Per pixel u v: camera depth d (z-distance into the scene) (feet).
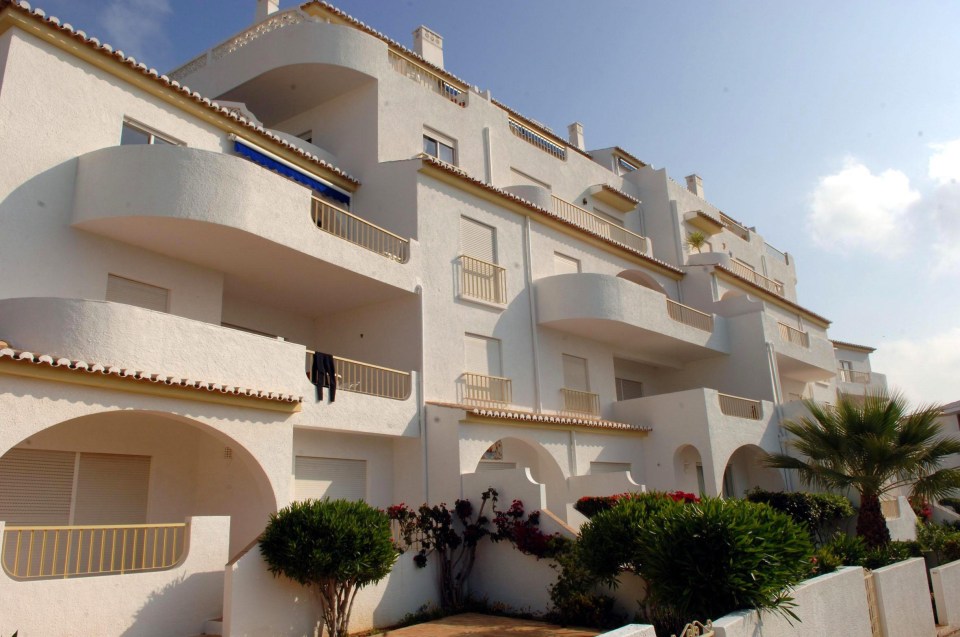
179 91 49.11
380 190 62.44
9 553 36.58
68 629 30.30
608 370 79.00
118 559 41.39
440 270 60.39
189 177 43.16
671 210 101.76
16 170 39.88
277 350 44.19
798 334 99.76
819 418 60.70
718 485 69.51
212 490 45.50
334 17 70.64
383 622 41.98
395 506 47.29
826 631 29.45
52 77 42.34
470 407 55.11
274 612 35.32
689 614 27.55
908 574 38.09
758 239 128.67
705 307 92.99
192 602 34.91
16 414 31.32
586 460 65.46
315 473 49.03
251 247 47.16
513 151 81.71
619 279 72.59
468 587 48.60
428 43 84.38
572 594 42.27
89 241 43.55
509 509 48.34
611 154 106.93
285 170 57.16
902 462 55.21
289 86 66.39
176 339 38.45
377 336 58.75
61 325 34.63
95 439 41.52
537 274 71.51
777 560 27.30
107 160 42.55
